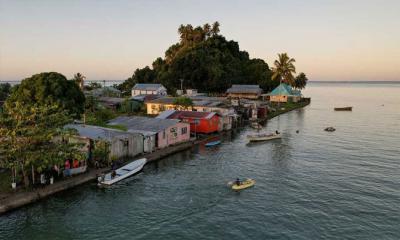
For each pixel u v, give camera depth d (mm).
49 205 38406
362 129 97000
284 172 53125
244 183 45875
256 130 93250
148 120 70750
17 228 33500
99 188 43844
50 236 32312
